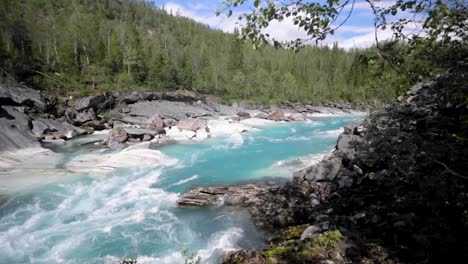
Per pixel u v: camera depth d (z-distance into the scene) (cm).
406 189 875
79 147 2872
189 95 6500
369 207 935
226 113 6206
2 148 2358
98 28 8275
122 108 4881
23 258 1008
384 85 512
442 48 409
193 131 3531
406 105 945
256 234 1114
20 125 2980
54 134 3266
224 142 3077
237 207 1376
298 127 4444
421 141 696
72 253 1029
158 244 1073
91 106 4372
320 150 2570
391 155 769
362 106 7831
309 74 9631
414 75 427
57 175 1898
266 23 348
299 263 677
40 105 3738
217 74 8069
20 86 3888
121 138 3006
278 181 1745
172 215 1323
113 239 1116
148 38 9856
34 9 7775
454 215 631
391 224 750
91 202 1486
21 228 1216
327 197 1239
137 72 6606
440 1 311
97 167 2089
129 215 1330
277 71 9031
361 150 1359
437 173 627
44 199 1520
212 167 2120
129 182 1797
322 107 8112
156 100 5628
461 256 535
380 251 664
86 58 6384
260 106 7444
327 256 681
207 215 1309
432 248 594
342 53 10988
